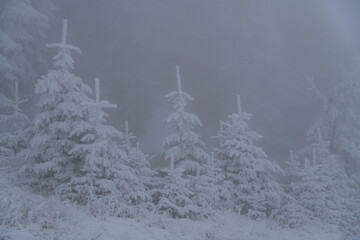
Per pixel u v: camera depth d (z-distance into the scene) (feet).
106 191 36.04
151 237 28.02
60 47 40.09
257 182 49.29
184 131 47.78
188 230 31.86
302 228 45.06
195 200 39.96
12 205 24.34
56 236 23.72
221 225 36.35
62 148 38.22
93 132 38.42
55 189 35.14
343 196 58.95
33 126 40.83
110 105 37.29
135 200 38.29
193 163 45.78
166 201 37.11
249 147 49.29
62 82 39.19
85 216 30.07
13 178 38.04
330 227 47.14
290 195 55.26
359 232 48.24
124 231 28.07
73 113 37.76
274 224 44.39
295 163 58.54
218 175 48.14
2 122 49.78
